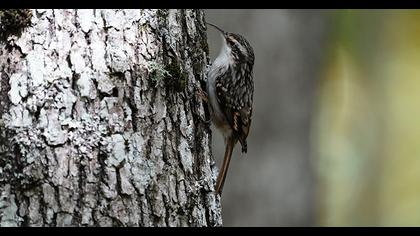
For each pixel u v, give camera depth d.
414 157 23.50
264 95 15.73
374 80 22.80
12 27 7.65
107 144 7.52
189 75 8.66
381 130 23.33
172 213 7.85
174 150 8.05
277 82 15.83
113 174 7.50
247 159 15.43
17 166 7.36
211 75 9.70
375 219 22.98
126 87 7.74
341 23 21.20
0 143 7.42
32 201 7.30
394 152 23.55
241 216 15.21
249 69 11.41
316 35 16.59
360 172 23.14
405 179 23.45
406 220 22.98
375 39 22.22
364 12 21.84
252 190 15.37
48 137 7.39
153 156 7.80
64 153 7.39
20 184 7.32
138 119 7.76
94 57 7.68
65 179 7.36
